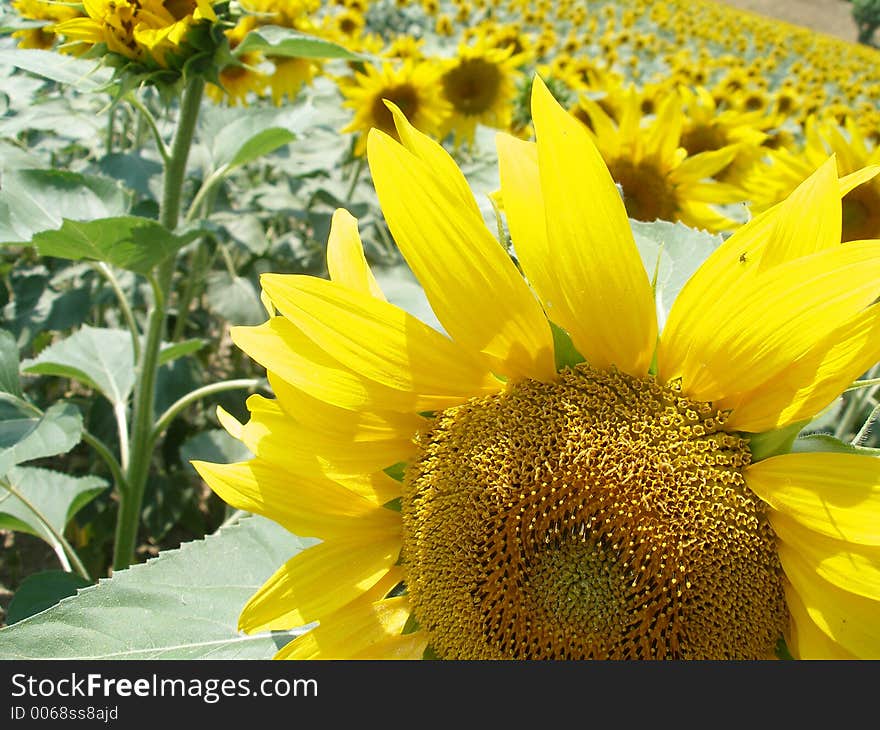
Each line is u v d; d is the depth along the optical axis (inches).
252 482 11.6
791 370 9.6
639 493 10.0
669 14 144.3
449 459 10.9
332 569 11.5
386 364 10.6
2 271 35.3
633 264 9.8
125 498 22.2
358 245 11.6
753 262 9.6
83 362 23.6
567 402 10.5
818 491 9.3
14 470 20.6
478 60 38.1
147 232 17.8
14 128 28.3
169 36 18.0
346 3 56.4
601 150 24.4
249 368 38.5
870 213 21.9
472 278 10.2
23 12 24.9
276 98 37.9
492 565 10.5
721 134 28.5
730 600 9.7
